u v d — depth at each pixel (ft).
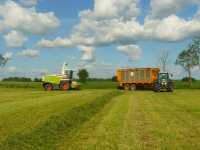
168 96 145.59
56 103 100.37
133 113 81.97
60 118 64.95
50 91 182.80
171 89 183.93
